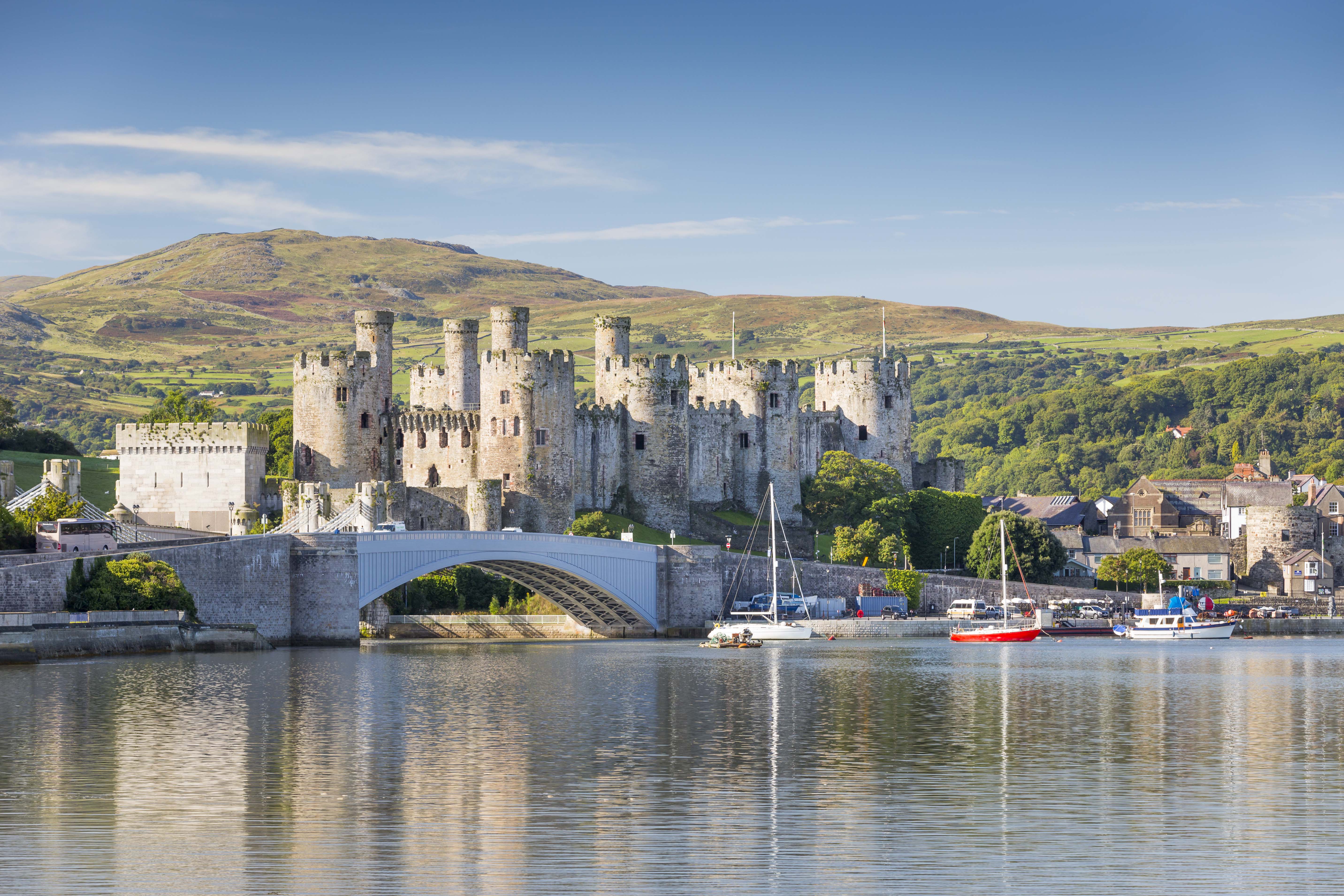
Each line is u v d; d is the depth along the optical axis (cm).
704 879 5806
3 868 5912
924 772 8275
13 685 11694
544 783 7825
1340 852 6303
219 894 5538
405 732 9712
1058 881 5812
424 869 5919
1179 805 7312
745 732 9919
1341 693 12988
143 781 7725
